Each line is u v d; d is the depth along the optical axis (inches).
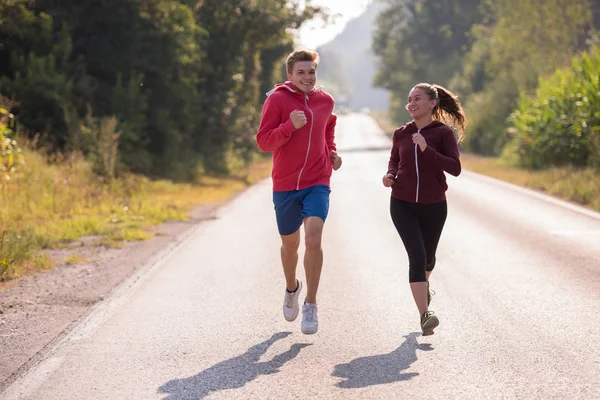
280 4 1334.9
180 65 1061.1
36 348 219.8
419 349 213.6
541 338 221.8
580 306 262.1
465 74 2208.4
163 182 883.4
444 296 283.1
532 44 1663.4
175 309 269.7
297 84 225.1
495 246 402.6
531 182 813.2
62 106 821.9
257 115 1523.1
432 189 230.2
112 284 316.8
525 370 191.8
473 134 1747.0
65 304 279.7
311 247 221.1
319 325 243.4
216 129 1285.7
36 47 904.3
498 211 570.6
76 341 227.3
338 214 562.9
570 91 1020.5
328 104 230.2
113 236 453.4
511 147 1253.1
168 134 1048.2
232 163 1289.4
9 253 353.1
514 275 321.7
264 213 600.7
